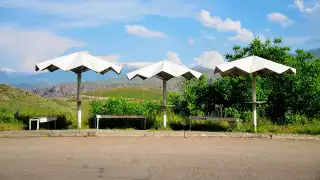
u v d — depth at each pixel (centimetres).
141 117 1477
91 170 754
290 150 1030
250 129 1383
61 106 1902
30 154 941
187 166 796
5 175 705
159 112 1759
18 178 680
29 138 1251
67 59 1362
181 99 1784
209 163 832
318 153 980
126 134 1322
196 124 1562
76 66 1302
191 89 1748
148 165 806
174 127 1528
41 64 1323
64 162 837
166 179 678
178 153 966
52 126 1531
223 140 1235
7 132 1288
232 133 1323
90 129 1402
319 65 1656
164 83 1486
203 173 728
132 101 1719
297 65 1686
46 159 873
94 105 1616
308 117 1574
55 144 1117
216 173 729
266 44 1822
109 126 1548
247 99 1647
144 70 1389
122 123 1559
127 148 1047
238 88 1688
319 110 1605
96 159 875
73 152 974
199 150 1019
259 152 991
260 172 741
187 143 1157
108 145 1103
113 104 1608
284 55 1775
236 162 846
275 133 1336
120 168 774
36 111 1669
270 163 836
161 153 964
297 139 1273
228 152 988
